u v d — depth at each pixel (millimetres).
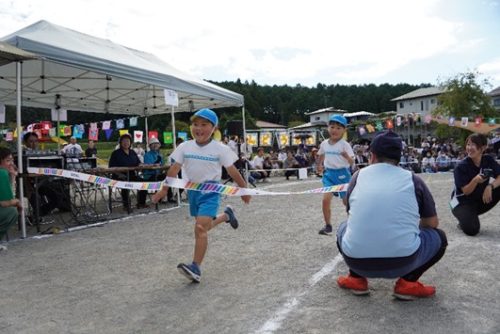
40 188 7086
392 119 21750
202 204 3773
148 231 6133
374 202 2879
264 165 16750
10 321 2982
